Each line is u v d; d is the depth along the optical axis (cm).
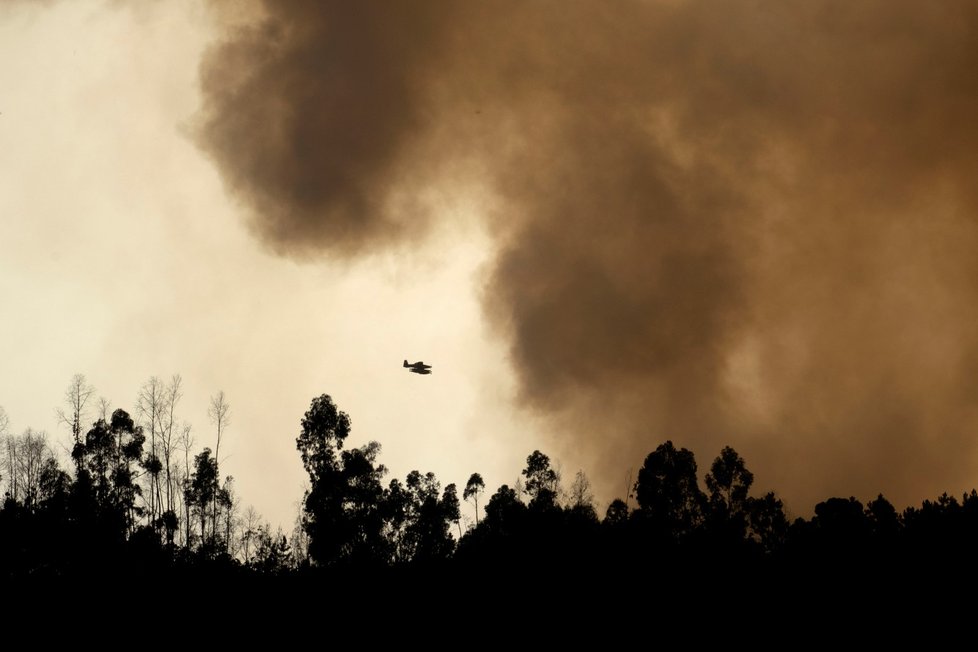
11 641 5141
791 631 5378
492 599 6266
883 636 5159
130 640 5372
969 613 5372
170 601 6088
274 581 7025
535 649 5259
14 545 6512
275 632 5641
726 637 5344
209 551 7512
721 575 6750
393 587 6756
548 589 6444
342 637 5538
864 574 6341
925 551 6544
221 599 6281
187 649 5316
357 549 7744
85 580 6341
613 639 5394
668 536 7756
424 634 5575
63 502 7062
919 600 5666
